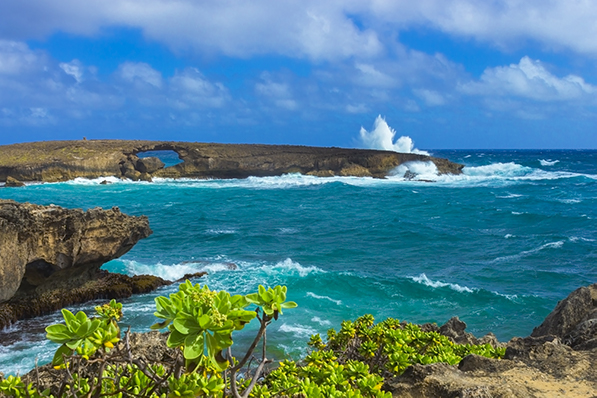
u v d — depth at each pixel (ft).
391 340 22.44
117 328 9.14
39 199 171.12
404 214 139.95
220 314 7.46
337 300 62.08
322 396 13.37
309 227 120.37
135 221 65.05
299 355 44.01
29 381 15.46
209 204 166.30
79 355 8.39
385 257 87.97
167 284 67.56
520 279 72.59
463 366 18.61
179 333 7.51
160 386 9.80
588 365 17.58
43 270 54.03
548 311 58.70
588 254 86.94
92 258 59.16
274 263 81.41
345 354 23.72
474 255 88.63
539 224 119.96
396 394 15.80
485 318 57.06
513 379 16.71
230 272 74.33
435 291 65.57
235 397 8.75
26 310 53.57
